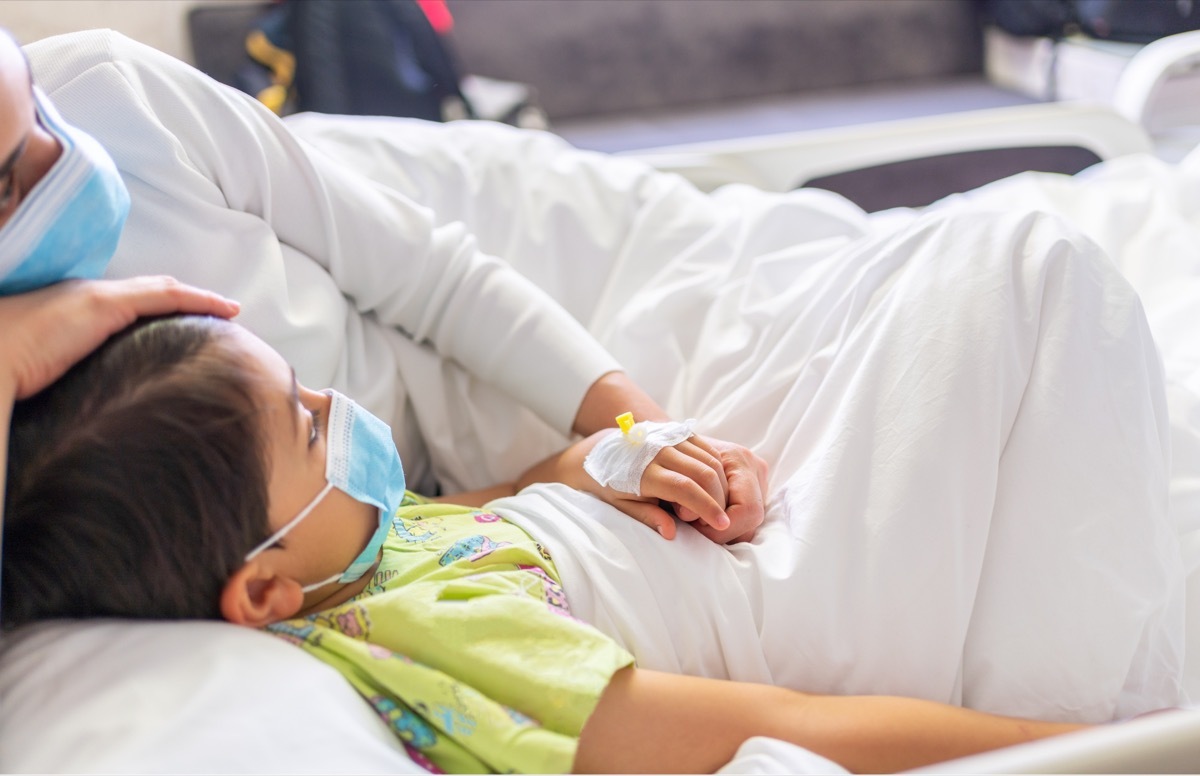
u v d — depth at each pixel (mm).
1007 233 879
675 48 2832
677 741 722
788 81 2910
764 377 1018
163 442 685
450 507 945
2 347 683
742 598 818
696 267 1223
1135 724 613
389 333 1109
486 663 718
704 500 852
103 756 589
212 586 709
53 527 688
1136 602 794
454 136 1325
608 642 732
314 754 625
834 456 841
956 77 2975
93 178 713
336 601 808
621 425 909
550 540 846
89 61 886
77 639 678
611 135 2639
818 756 706
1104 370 824
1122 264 1225
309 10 2133
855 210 1338
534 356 1054
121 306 730
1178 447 949
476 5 2709
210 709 623
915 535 800
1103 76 2506
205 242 917
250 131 974
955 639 794
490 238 1244
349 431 790
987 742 730
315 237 1019
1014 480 816
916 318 864
